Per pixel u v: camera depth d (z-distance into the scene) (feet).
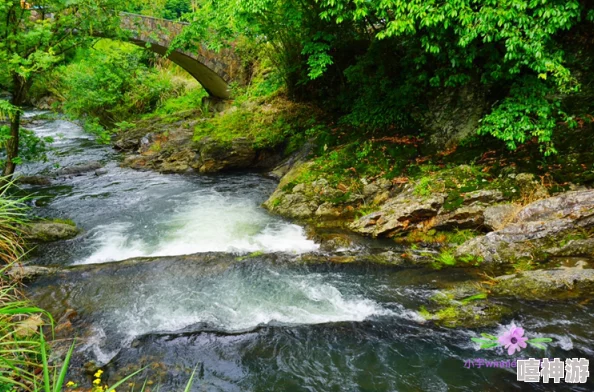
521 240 18.42
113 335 14.32
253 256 20.16
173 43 37.11
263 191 32.73
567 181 20.70
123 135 51.47
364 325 14.73
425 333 14.16
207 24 34.71
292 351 13.51
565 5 16.58
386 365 12.80
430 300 16.01
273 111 41.32
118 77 52.06
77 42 24.50
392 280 17.71
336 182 26.99
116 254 21.20
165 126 49.26
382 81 30.17
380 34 20.31
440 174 23.52
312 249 21.18
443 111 27.48
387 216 22.25
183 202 30.04
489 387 11.71
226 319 15.37
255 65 54.54
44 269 18.53
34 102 77.05
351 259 19.58
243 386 12.08
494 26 17.98
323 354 13.35
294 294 16.98
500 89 24.52
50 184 35.12
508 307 14.96
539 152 22.41
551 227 18.20
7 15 21.27
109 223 25.84
